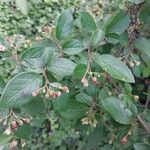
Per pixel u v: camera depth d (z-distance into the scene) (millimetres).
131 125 272
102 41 271
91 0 446
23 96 207
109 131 319
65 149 689
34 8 782
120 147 635
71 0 783
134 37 289
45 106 247
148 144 254
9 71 661
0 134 243
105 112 278
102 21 301
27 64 219
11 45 239
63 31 254
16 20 778
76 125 330
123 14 268
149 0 289
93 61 244
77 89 273
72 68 225
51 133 690
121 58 290
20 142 265
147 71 428
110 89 281
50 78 222
